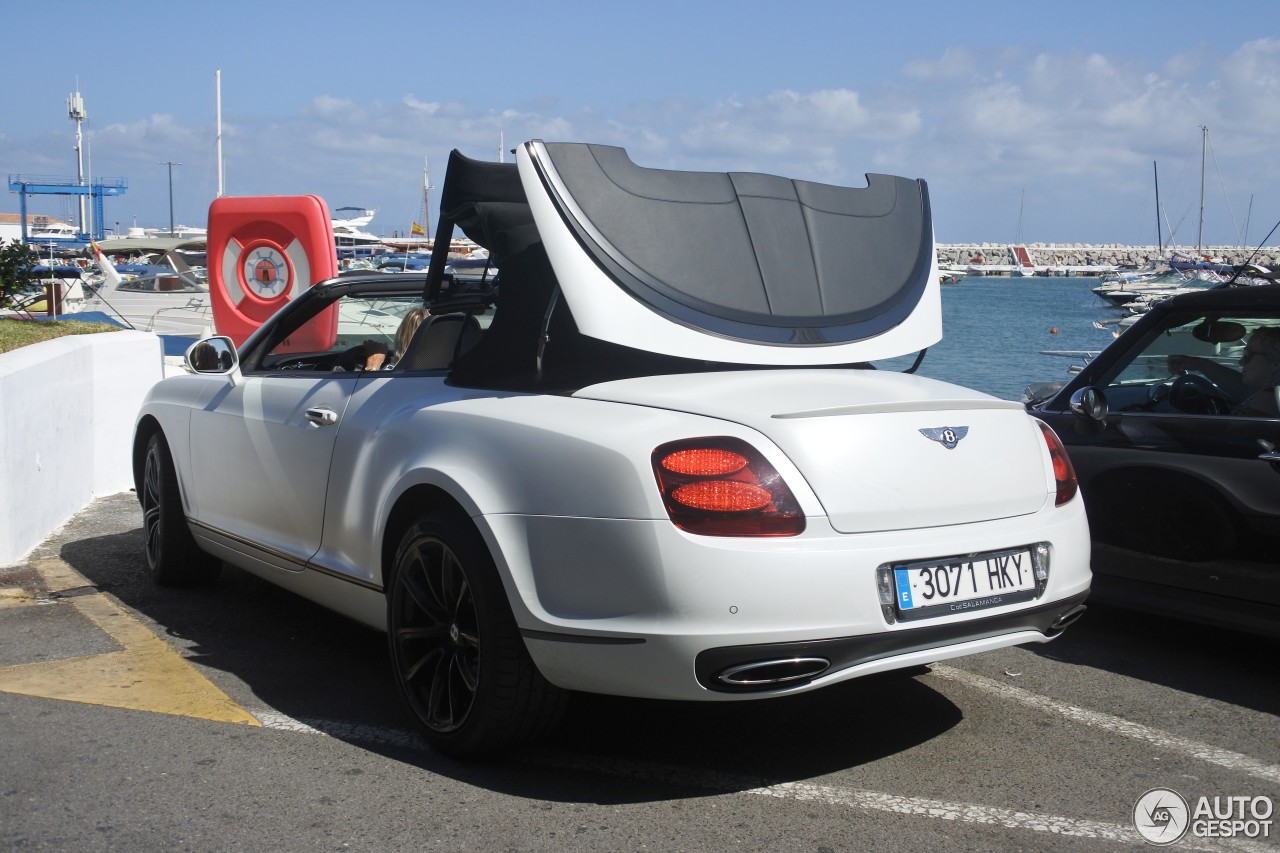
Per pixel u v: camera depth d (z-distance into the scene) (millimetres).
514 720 3324
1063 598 3432
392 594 3674
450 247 3967
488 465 3352
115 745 3604
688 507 2988
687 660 2977
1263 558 4242
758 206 3771
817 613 2980
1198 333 4676
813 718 3924
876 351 3705
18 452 6043
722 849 2963
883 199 4137
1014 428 3510
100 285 23516
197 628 4910
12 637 4746
